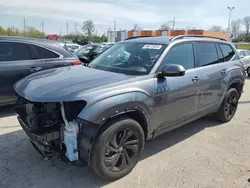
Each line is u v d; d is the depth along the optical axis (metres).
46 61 5.61
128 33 41.84
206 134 4.70
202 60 4.41
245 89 9.55
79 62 6.09
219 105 4.96
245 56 13.71
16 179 3.12
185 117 4.06
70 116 2.80
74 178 3.18
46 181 3.11
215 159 3.77
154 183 3.13
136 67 3.58
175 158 3.77
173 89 3.64
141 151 3.37
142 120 3.37
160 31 40.94
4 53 5.19
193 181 3.20
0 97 5.16
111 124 2.93
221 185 3.14
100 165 2.91
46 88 2.97
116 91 2.97
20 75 5.29
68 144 2.78
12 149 3.88
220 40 5.09
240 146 4.24
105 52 4.46
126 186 3.06
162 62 3.60
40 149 2.99
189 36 4.43
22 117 3.34
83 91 2.82
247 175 3.37
